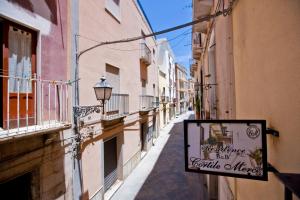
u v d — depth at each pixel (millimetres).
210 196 8391
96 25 7309
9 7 3756
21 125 4113
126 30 10641
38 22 4480
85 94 6445
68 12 5609
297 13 1453
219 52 5371
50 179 4742
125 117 10367
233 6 3527
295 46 1487
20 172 3902
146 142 15680
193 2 7262
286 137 1655
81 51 6121
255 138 2016
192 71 24688
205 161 2262
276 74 1827
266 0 2023
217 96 6105
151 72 18109
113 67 9070
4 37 3797
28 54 4324
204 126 2299
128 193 8992
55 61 5051
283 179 1217
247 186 2916
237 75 3400
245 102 2916
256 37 2359
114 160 9648
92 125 6934
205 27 9008
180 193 9000
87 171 6562
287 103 1627
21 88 4145
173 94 38500
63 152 5250
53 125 4461
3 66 3764
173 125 30219
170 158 14289
